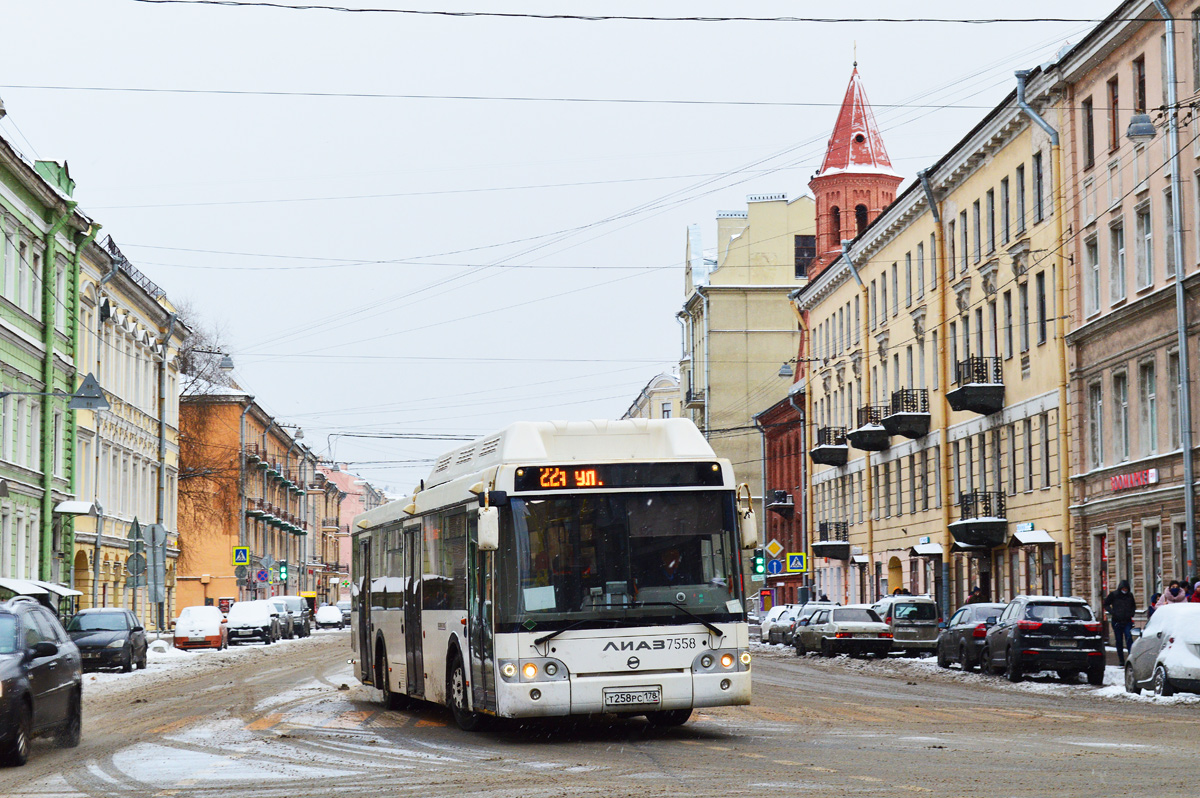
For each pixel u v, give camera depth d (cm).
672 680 1573
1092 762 1363
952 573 5128
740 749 1518
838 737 1659
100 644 3531
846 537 6519
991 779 1225
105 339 5569
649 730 1761
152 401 6488
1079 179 4016
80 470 5225
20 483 4409
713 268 9294
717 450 8794
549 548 1583
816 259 7412
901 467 5741
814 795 1127
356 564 2536
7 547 4275
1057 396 4162
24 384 4447
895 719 1948
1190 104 3266
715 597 1600
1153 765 1332
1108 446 3831
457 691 1767
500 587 1581
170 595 6831
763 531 8212
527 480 1595
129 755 1559
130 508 6047
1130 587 3684
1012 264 4525
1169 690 2339
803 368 7500
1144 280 3644
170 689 2861
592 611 1572
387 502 2294
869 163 7388
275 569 9612
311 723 1936
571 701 1554
